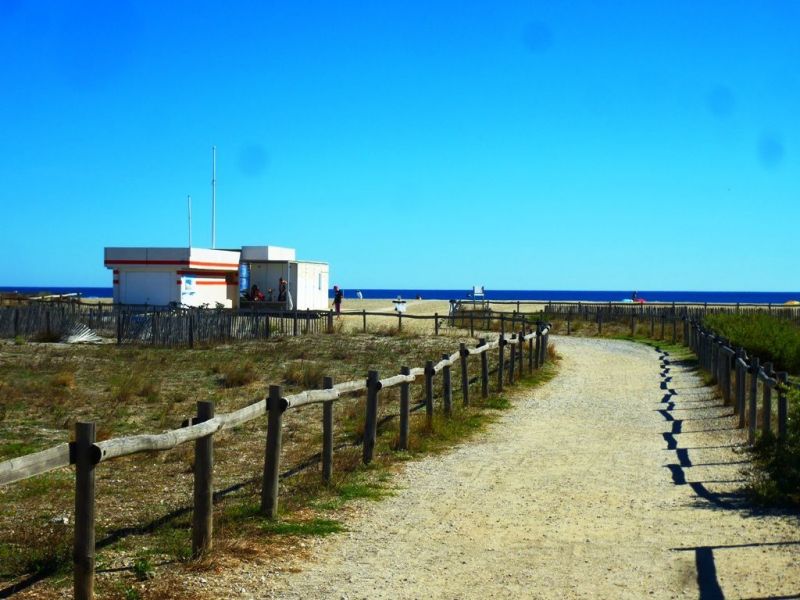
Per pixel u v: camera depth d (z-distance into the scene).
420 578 7.01
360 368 23.75
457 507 9.52
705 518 8.98
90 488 6.02
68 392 18.19
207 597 6.39
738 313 38.72
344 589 6.70
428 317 35.38
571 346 34.72
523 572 7.18
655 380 22.95
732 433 14.59
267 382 20.88
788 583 6.73
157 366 23.70
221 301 39.75
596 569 7.25
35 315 32.19
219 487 10.25
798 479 10.11
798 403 11.69
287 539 8.02
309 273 44.72
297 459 11.85
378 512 9.22
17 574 6.82
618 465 12.01
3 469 5.32
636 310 46.31
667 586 6.77
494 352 27.11
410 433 13.80
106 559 7.27
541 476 11.25
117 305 33.31
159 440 6.61
